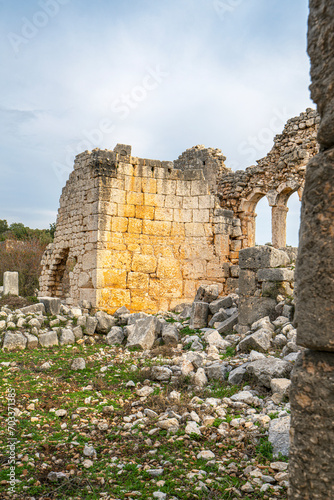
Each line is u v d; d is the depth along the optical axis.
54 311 10.96
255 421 4.96
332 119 1.97
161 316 12.85
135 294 14.62
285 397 5.48
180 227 15.54
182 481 3.79
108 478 3.89
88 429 5.05
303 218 2.10
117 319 11.55
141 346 9.48
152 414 5.39
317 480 1.93
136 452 4.45
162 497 3.48
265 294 9.16
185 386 6.60
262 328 8.12
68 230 16.72
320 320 1.98
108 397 6.25
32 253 26.81
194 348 8.65
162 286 15.04
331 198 1.97
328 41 2.00
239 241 16.28
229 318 10.11
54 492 3.63
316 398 1.97
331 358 1.99
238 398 5.71
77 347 9.58
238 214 22.72
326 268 1.97
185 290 15.29
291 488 2.02
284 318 8.55
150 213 15.11
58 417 5.43
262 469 3.95
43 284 19.39
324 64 2.03
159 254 15.15
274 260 9.27
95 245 14.28
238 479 3.82
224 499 3.48
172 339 9.63
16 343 9.12
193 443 4.57
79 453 4.41
